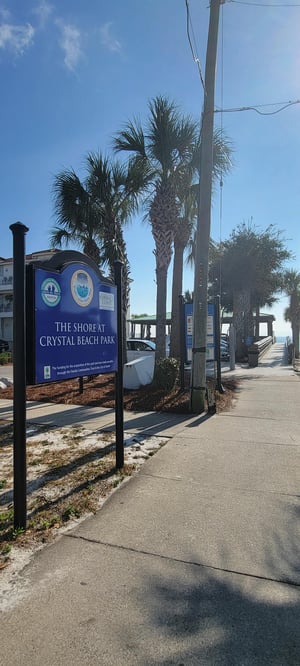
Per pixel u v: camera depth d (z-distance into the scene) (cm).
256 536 315
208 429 640
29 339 344
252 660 201
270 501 376
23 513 325
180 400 832
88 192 1318
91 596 248
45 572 272
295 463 478
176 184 1138
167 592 251
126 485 416
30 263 346
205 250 790
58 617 230
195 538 313
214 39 781
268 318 4169
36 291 347
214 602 242
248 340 2386
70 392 1010
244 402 877
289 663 199
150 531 324
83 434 618
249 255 2275
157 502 376
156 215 1130
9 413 795
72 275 395
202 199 799
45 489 407
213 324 999
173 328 1584
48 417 743
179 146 1077
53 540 313
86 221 1334
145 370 1045
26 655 204
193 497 387
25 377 327
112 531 325
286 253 2309
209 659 202
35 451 533
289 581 260
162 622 226
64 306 382
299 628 221
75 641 213
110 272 1353
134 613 233
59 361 373
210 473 448
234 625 223
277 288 2636
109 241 1334
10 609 237
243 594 248
